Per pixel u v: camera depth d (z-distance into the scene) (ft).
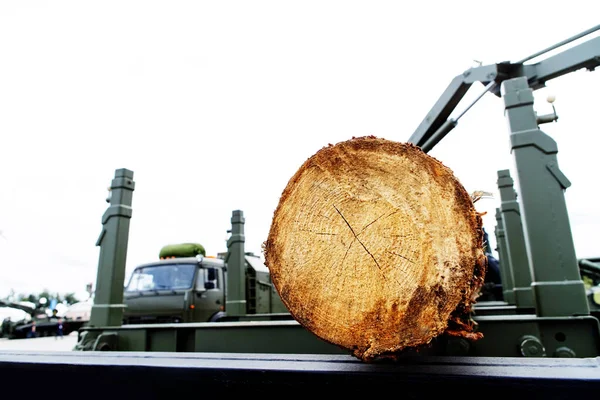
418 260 4.08
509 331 8.90
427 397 3.73
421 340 3.90
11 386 5.44
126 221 14.53
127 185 14.73
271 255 4.75
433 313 3.91
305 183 4.72
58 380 5.16
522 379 3.48
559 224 9.20
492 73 12.91
